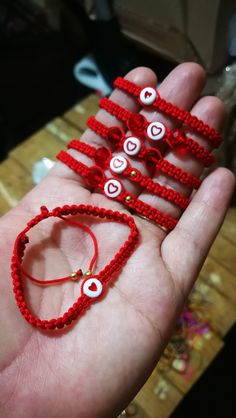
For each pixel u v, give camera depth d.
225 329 0.16
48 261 0.12
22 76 0.25
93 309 0.11
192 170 0.13
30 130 0.24
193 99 0.13
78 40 0.25
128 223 0.12
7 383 0.10
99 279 0.11
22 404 0.10
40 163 0.19
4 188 0.19
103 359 0.10
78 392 0.10
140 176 0.13
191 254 0.11
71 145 0.13
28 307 0.11
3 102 0.25
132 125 0.13
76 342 0.10
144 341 0.10
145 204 0.12
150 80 0.13
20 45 0.26
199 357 0.15
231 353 0.17
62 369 0.10
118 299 0.11
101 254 0.12
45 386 0.10
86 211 0.12
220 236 0.17
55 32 0.26
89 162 0.13
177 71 0.13
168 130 0.13
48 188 0.13
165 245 0.12
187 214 0.12
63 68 0.25
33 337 0.10
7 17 0.26
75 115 0.21
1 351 0.10
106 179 0.13
